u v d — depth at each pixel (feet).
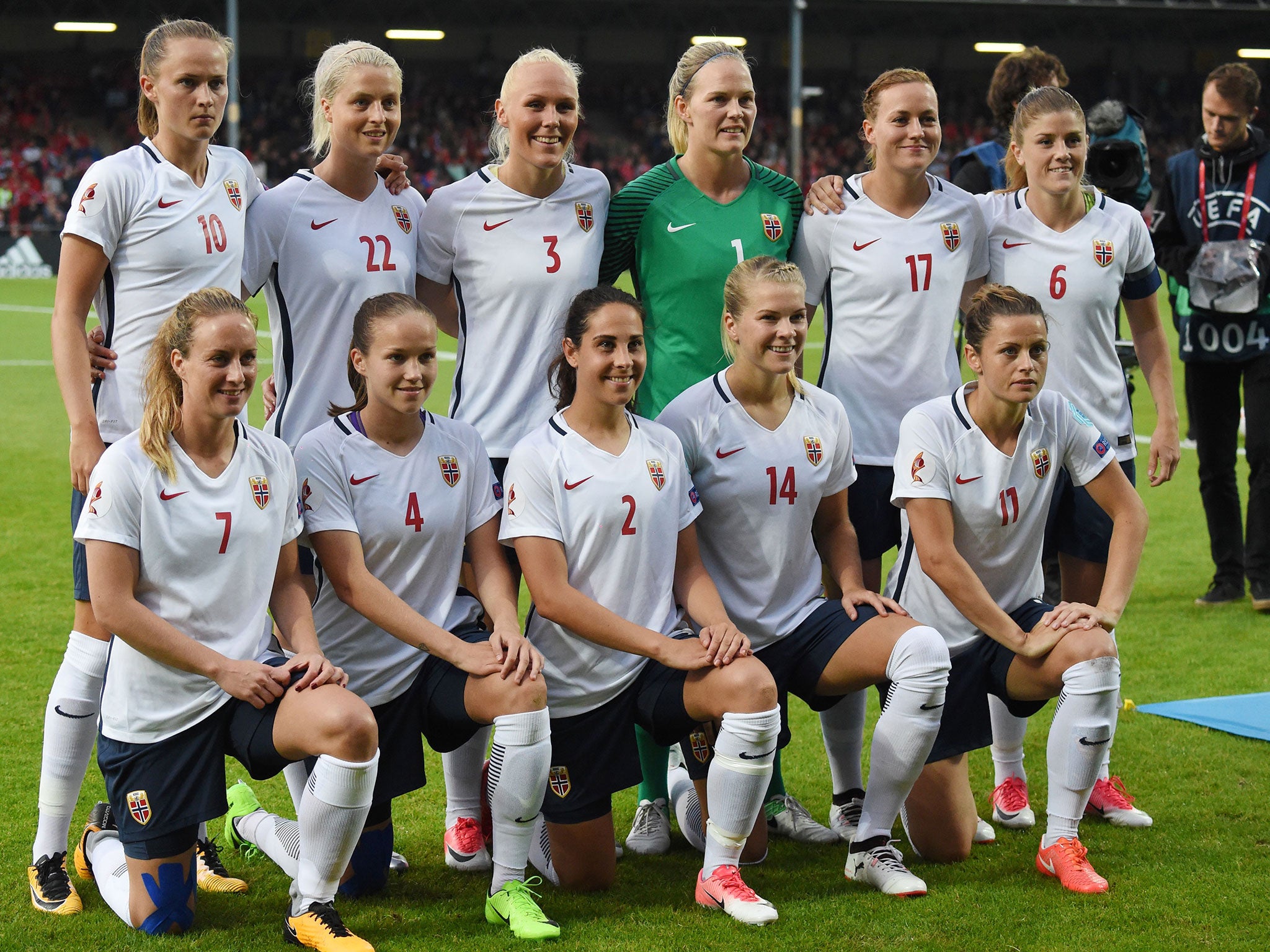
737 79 15.88
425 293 17.01
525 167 15.98
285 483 13.41
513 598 14.23
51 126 140.46
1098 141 21.72
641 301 16.84
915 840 14.92
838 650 14.26
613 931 13.03
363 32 148.15
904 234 16.35
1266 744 18.38
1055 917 13.19
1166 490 37.01
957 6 127.44
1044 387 16.97
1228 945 12.49
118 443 12.76
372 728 12.25
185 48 14.51
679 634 14.23
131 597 12.56
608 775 14.07
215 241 15.07
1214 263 23.97
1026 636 14.29
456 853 14.82
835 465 15.10
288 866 14.02
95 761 17.88
